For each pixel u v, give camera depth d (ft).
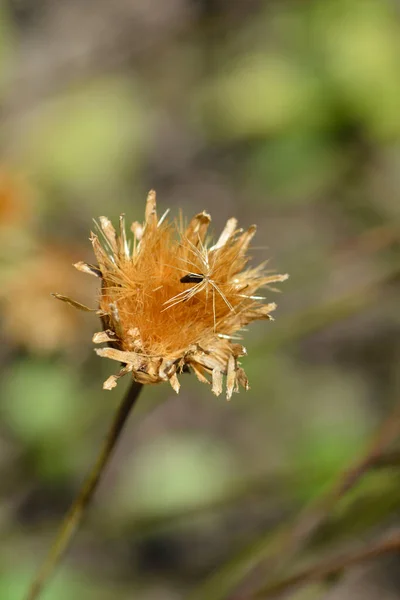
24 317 1.04
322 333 1.67
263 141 1.55
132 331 0.74
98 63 1.92
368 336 1.68
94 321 1.07
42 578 0.80
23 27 2.10
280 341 1.05
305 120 1.53
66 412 1.20
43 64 1.95
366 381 1.62
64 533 0.79
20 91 1.80
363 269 1.49
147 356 0.74
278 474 0.99
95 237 0.75
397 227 1.13
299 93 1.53
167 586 1.31
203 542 1.37
